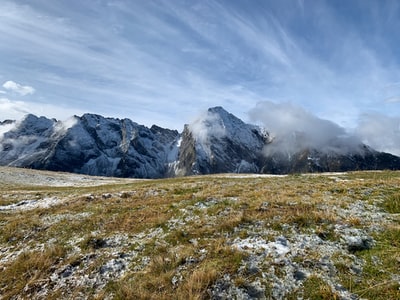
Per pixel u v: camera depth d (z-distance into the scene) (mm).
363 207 18406
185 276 12648
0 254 18406
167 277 12656
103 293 12641
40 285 14062
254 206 19984
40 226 21891
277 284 11430
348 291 10555
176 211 21422
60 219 22953
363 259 12258
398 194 19766
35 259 16156
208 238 15992
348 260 12250
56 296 13023
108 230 19469
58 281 14172
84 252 16500
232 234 16125
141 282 12688
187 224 18484
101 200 28234
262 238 15070
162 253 15070
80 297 12742
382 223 15227
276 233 15500
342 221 15922
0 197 36875
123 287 12445
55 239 19203
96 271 14383
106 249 16609
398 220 15625
